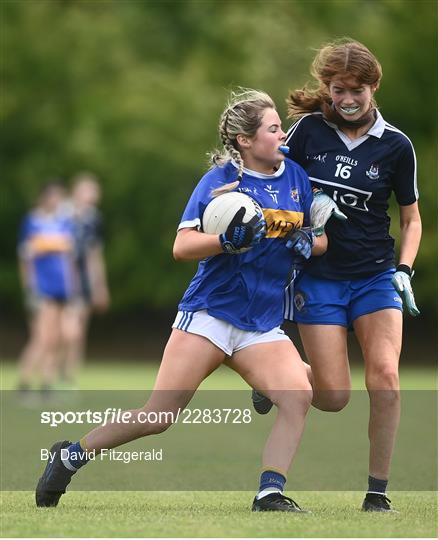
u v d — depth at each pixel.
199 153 82.75
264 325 19.05
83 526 16.42
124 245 84.38
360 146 20.25
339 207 20.25
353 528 16.34
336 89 19.56
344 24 86.12
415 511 18.97
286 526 16.47
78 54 87.38
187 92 83.31
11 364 78.56
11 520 17.08
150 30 89.69
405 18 79.19
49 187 49.97
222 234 18.27
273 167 19.41
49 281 48.94
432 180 77.69
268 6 87.81
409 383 50.38
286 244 18.95
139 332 93.75
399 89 79.06
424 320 87.06
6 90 86.75
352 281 20.30
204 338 18.73
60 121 86.94
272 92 82.06
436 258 77.75
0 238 89.44
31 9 87.44
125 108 83.69
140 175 83.62
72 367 50.91
